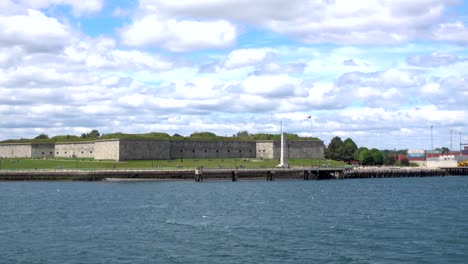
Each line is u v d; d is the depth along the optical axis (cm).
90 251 4994
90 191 11425
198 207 8412
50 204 8819
